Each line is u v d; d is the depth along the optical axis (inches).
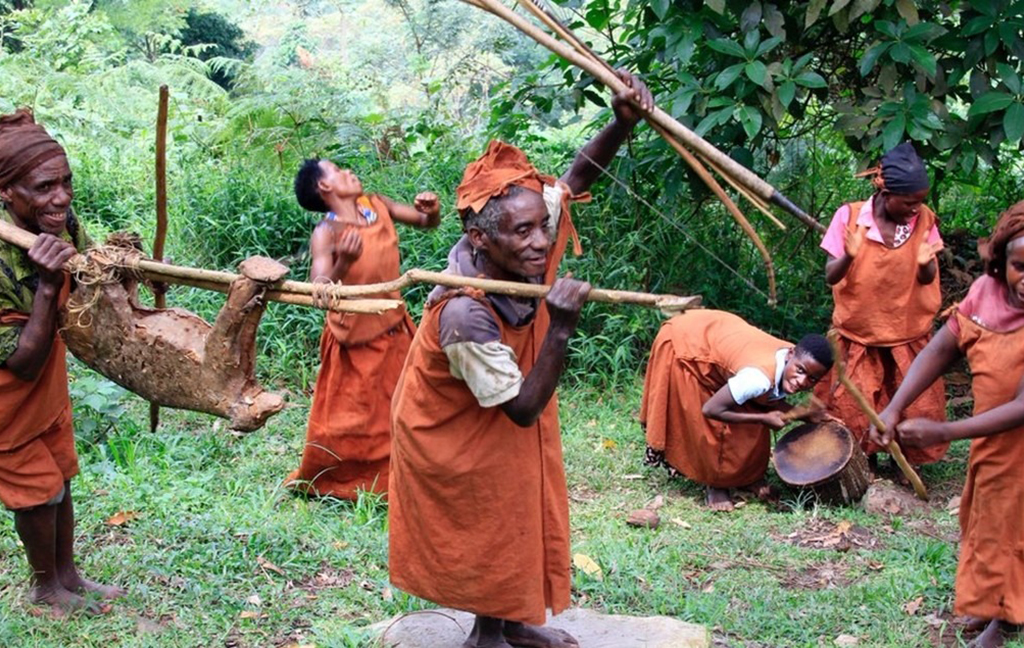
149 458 249.6
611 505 249.4
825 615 195.5
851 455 242.8
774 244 348.2
